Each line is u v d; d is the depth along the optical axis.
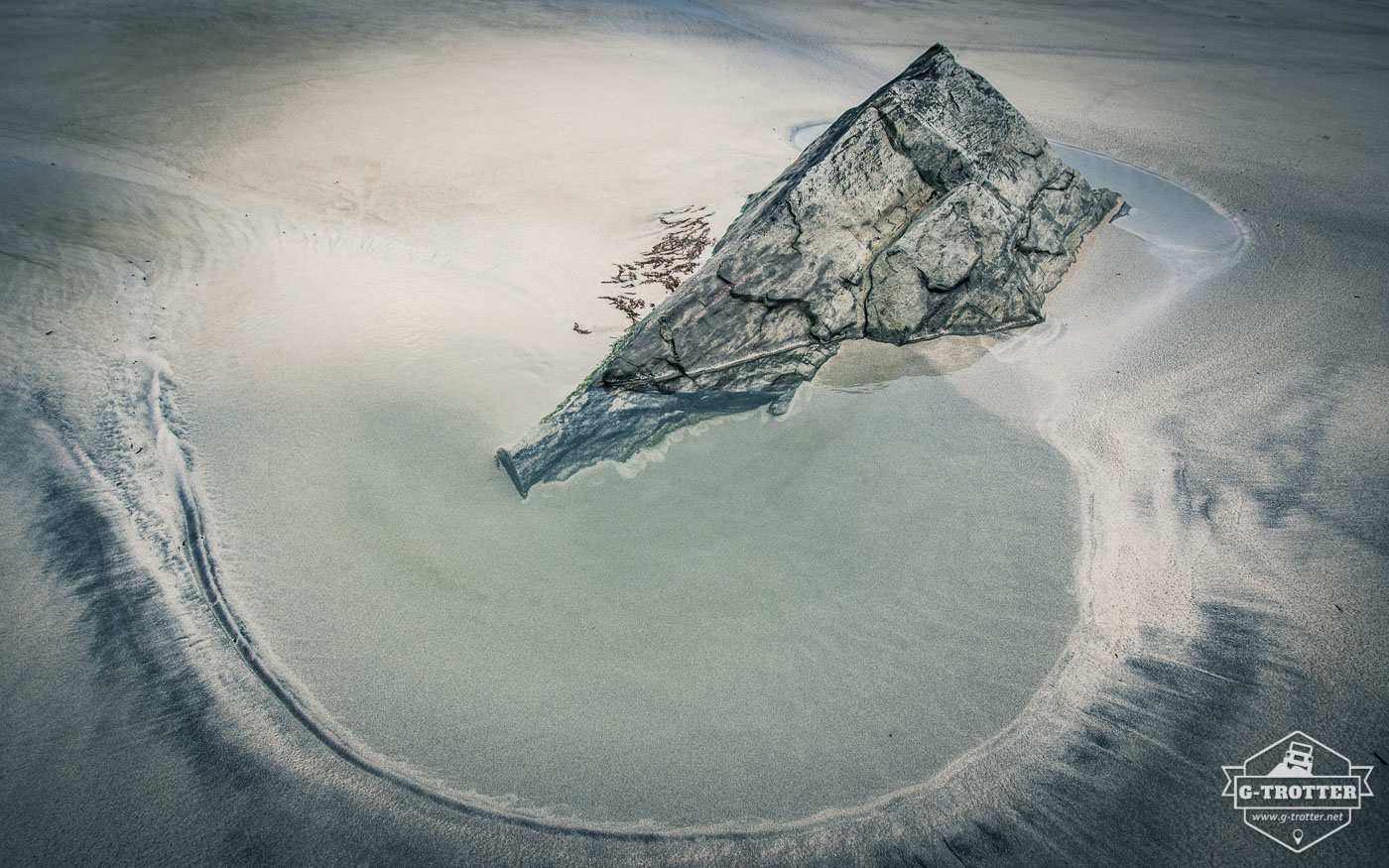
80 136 8.90
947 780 3.22
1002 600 3.87
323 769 3.29
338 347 5.72
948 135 5.58
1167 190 8.59
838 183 5.44
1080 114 11.23
